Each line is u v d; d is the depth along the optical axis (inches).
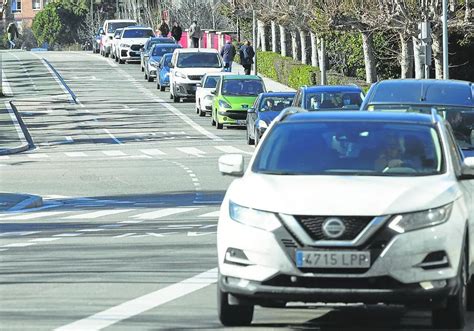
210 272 1321.4
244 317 989.8
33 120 5002.5
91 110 5388.8
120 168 3147.1
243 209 954.7
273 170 1028.5
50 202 2381.9
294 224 927.7
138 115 5132.9
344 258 918.4
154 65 6707.7
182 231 1782.7
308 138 1058.7
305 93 2888.8
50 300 1136.8
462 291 971.3
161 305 1103.6
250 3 6840.6
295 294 927.7
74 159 3494.1
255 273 936.3
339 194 943.0
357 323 1015.6
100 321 1018.7
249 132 3794.3
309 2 5359.3
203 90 5049.2
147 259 1446.9
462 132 1747.0
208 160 3351.4
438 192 960.3
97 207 2252.7
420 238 927.0
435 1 4621.1
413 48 5147.6
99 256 1487.5
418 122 1075.9
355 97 2874.0
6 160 3508.9
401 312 1072.2
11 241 1701.5
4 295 1174.3
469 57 5698.8
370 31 4938.5
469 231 1015.6
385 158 1031.6
